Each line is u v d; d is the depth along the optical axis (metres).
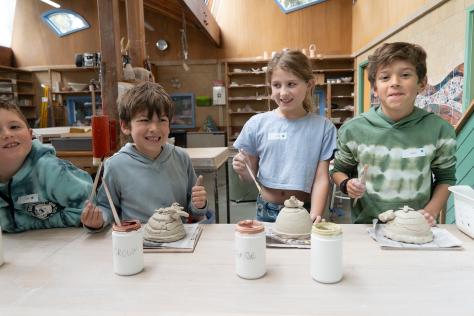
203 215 1.15
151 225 0.93
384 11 4.68
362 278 0.71
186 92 7.09
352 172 1.32
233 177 4.09
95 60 2.71
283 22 6.62
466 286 0.68
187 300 0.64
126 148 1.23
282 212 0.96
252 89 6.97
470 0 2.64
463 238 0.94
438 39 3.17
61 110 7.17
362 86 6.02
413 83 1.08
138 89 1.15
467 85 2.68
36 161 1.07
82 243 0.95
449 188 1.06
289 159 1.30
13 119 0.99
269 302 0.63
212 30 5.96
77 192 1.10
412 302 0.62
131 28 2.47
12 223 1.06
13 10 6.96
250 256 0.71
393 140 1.18
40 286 0.70
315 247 0.70
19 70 7.08
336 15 6.50
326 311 0.59
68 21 6.90
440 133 1.16
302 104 1.34
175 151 1.30
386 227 0.96
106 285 0.70
